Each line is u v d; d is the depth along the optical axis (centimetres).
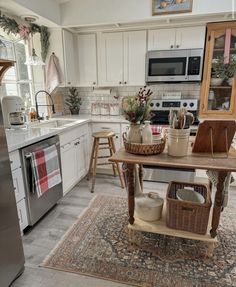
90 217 238
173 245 194
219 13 276
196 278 161
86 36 345
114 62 343
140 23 316
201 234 171
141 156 162
